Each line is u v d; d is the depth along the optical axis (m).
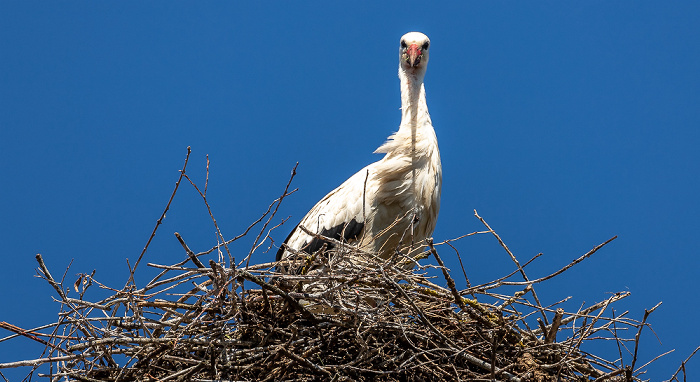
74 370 11.32
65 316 11.24
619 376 11.91
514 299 12.21
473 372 11.80
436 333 11.52
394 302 11.95
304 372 11.48
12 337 10.92
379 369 11.59
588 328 11.87
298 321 11.76
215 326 11.44
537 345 12.05
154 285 11.14
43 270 11.20
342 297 11.78
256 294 11.79
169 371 11.34
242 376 11.34
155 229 11.14
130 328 11.35
